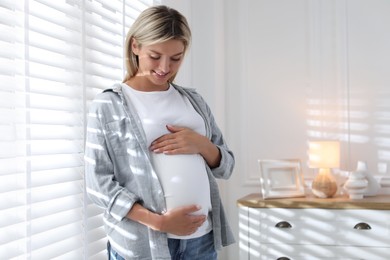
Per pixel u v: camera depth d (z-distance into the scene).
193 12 2.94
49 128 1.61
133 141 1.38
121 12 2.11
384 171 2.77
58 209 1.61
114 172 1.39
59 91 1.64
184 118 1.50
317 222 2.37
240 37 3.04
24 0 1.47
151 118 1.42
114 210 1.33
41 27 1.57
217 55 2.93
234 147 3.03
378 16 2.80
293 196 2.57
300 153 2.93
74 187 1.73
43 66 1.59
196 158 1.48
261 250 2.44
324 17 2.90
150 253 1.36
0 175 1.35
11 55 1.42
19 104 1.45
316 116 2.90
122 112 1.40
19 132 1.45
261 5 3.01
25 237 1.44
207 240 1.50
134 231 1.36
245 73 3.02
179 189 1.40
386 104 2.78
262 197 2.62
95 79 1.90
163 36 1.36
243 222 2.48
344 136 2.84
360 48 2.82
